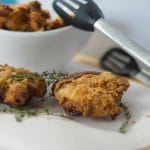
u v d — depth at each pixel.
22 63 0.61
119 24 0.84
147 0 0.82
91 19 0.59
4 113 0.51
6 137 0.47
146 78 0.64
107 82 0.53
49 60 0.61
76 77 0.54
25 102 0.52
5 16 0.59
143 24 0.84
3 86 0.52
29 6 0.62
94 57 0.70
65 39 0.60
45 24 0.61
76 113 0.51
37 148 0.46
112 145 0.47
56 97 0.52
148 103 0.55
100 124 0.50
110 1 0.84
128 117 0.52
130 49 0.56
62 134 0.48
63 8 0.61
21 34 0.58
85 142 0.47
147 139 0.48
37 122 0.50
